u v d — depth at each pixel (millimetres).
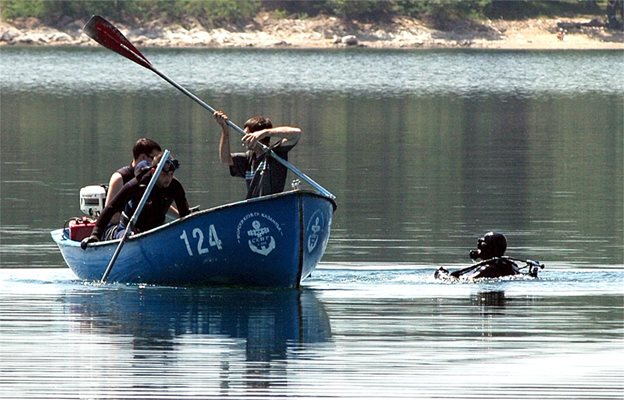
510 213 56969
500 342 31859
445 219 54969
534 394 27484
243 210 38156
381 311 35469
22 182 65938
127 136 92875
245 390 27688
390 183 67625
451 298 37219
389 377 28656
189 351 31016
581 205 59625
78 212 56031
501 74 197875
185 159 77188
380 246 47906
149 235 38812
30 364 29734
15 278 40812
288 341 31953
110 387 27891
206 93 146750
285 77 182375
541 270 42375
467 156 82062
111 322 34219
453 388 27875
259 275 38688
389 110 125500
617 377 28656
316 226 38656
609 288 38812
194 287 39156
